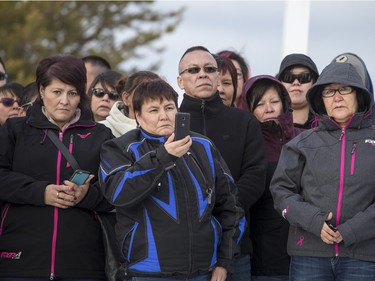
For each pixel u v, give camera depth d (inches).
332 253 372.5
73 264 371.6
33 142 383.6
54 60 389.7
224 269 367.2
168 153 339.3
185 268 348.8
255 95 449.7
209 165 370.0
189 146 342.0
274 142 444.8
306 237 379.9
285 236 422.0
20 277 368.2
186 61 431.5
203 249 354.6
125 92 425.4
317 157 383.6
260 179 411.8
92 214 382.0
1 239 377.1
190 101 429.7
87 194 375.2
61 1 1545.3
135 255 354.3
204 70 427.5
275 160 438.3
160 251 348.8
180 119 340.2
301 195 389.4
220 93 468.1
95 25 1616.6
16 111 506.9
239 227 375.2
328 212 373.1
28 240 371.2
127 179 346.9
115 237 380.5
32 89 482.9
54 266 368.8
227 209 375.6
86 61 584.4
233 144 421.1
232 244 369.7
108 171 361.1
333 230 365.4
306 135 394.3
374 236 365.1
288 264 420.5
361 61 452.4
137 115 372.2
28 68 1476.4
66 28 1566.2
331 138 386.9
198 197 358.6
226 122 426.3
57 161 379.9
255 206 430.6
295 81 488.7
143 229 353.7
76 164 380.5
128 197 346.9
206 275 361.7
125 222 360.2
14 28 1507.1
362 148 379.9
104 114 490.9
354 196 372.2
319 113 406.3
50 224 372.2
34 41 1475.1
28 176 377.7
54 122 391.2
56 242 370.9
